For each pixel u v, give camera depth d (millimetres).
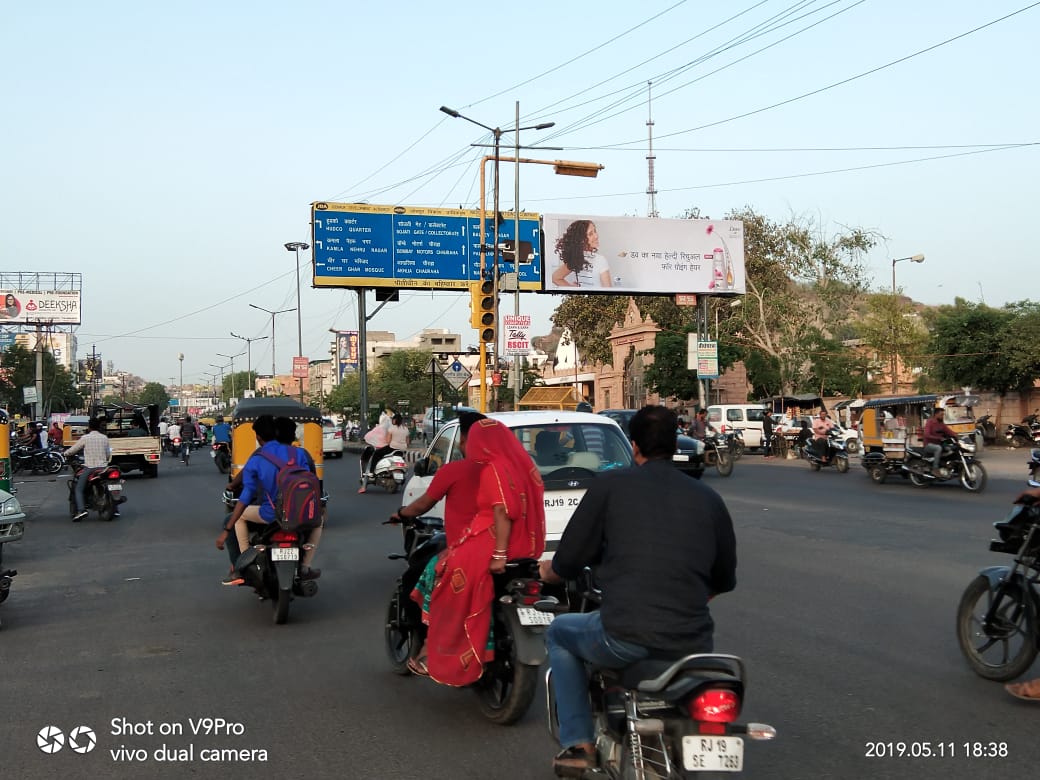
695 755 3551
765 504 17984
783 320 48344
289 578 8445
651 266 36625
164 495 23406
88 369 118500
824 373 48438
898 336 46281
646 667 3859
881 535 13367
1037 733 5379
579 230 36000
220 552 13516
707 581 4020
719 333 50906
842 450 26469
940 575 10141
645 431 4246
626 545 3996
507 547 5562
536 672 5555
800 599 9047
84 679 6867
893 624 7965
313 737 5551
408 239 34844
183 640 8070
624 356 54969
